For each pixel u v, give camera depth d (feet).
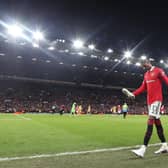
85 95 239.30
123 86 264.52
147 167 21.12
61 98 225.56
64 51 226.38
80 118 109.50
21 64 231.50
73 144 33.58
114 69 259.39
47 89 232.32
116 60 241.14
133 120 102.32
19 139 38.17
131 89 266.77
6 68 226.58
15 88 222.28
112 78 261.65
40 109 194.39
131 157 24.93
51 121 83.41
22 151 28.27
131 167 21.08
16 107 191.62
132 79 268.82
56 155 25.88
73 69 249.34
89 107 189.88
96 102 230.89
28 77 232.73
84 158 24.41
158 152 26.94
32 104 203.41
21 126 61.36
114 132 51.78
